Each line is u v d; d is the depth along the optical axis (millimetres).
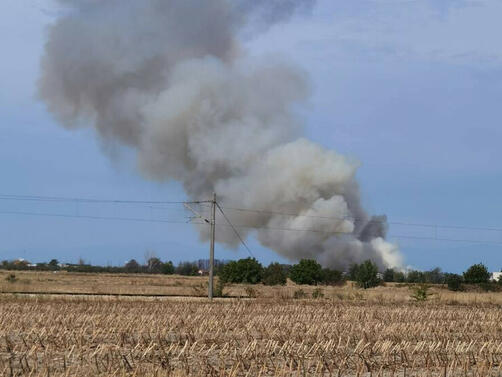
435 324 37719
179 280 120188
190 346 25328
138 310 41938
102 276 140250
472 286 101188
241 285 98875
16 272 147000
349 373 20328
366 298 67188
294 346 25531
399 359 22891
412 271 126625
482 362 21422
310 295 69562
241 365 20828
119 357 21750
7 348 23812
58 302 48625
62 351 23375
